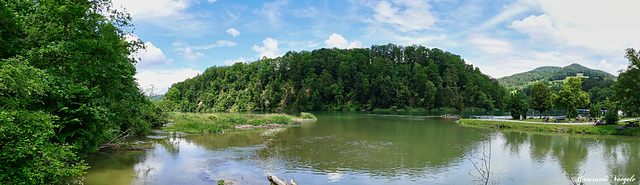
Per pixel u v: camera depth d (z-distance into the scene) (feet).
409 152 74.49
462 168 58.59
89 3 53.52
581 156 69.56
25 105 37.96
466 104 423.64
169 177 50.85
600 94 383.86
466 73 471.21
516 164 61.98
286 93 470.80
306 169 57.21
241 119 146.10
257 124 140.05
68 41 43.70
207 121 133.80
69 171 39.17
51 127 36.91
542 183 49.57
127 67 60.44
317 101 444.55
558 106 157.28
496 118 192.24
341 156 69.26
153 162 61.52
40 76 37.60
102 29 53.62
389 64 477.77
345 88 467.11
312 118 201.57
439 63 520.01
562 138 99.71
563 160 65.62
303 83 485.56
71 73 45.80
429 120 192.95
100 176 50.78
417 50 568.00
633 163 62.39
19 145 33.22
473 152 74.49
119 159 63.67
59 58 44.98
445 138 100.01
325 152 73.97
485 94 429.38
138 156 67.15
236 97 531.50
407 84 444.55
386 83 421.18
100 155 67.41
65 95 43.11
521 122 141.08
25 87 34.55
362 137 102.47
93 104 46.83
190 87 617.62
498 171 56.65
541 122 142.31
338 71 476.54
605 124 120.78
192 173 53.52
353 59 498.28
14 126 32.35
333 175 53.31
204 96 574.56
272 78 532.32
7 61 34.27
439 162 63.62
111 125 60.49
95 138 54.54
